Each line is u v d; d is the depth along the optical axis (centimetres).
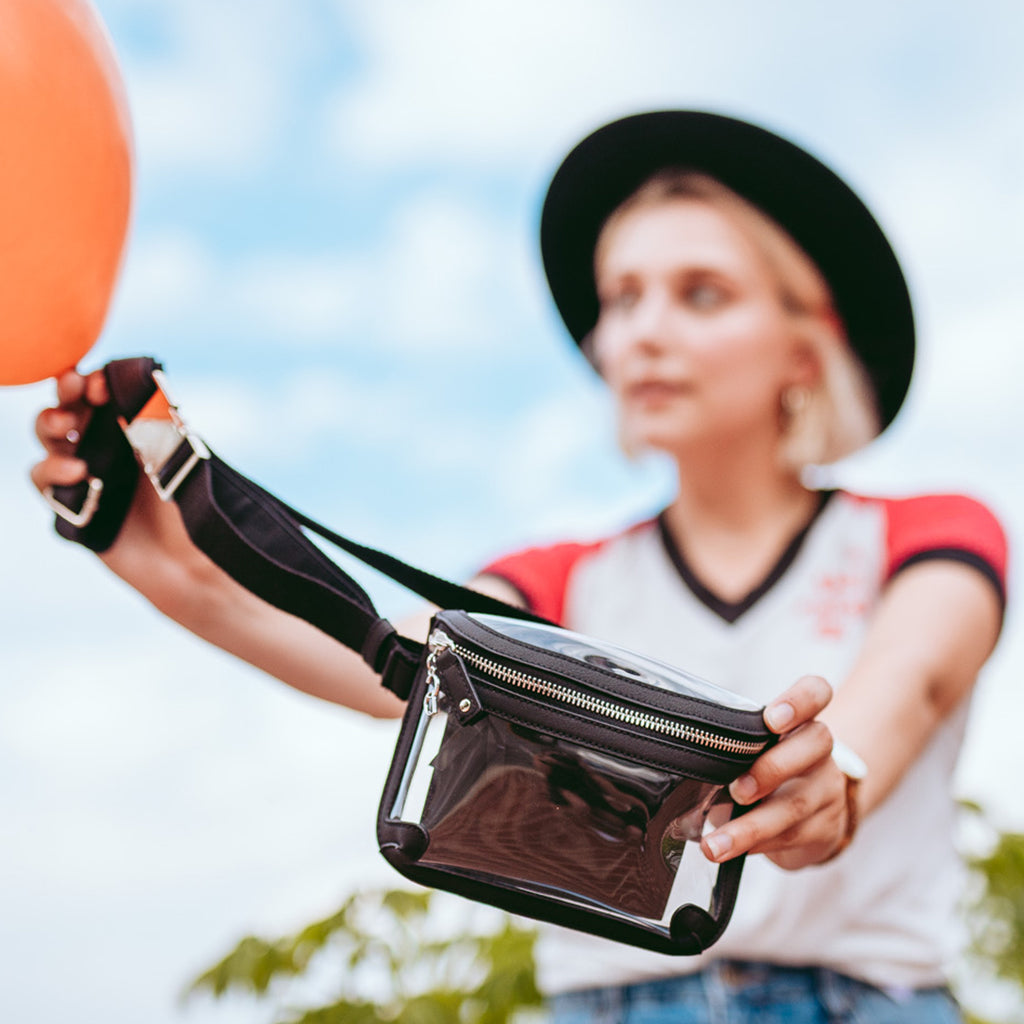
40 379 128
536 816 104
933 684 157
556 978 178
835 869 165
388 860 104
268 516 122
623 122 198
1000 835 340
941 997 172
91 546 134
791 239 191
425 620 169
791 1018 165
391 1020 303
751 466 189
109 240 124
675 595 190
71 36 119
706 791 106
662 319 186
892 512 185
